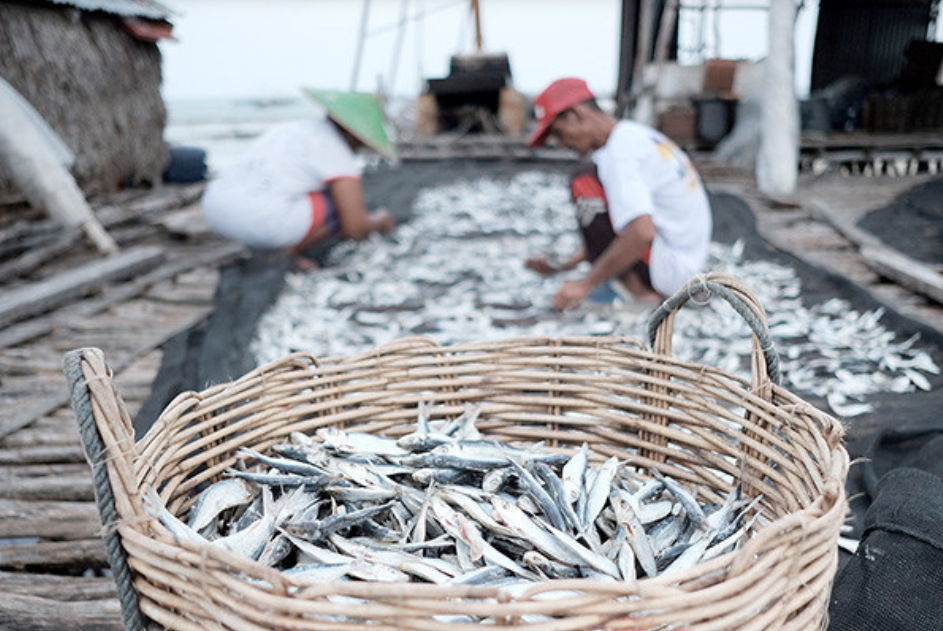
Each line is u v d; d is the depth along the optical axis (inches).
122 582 47.9
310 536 57.1
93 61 297.7
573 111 146.3
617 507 60.5
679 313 165.2
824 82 596.1
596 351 77.9
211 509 60.6
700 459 70.9
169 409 61.3
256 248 208.2
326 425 75.1
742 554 42.3
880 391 126.6
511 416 79.4
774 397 64.9
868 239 223.0
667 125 422.6
